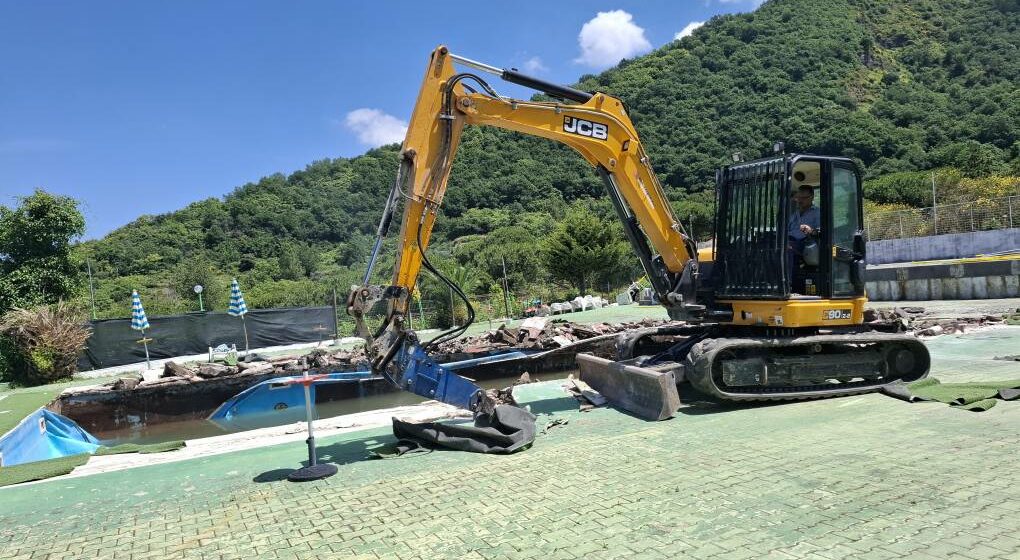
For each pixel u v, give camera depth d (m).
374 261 5.64
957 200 32.62
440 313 21.80
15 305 16.48
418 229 5.73
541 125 6.38
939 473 3.99
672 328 8.02
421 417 7.27
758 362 6.52
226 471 5.36
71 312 14.61
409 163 5.73
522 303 27.03
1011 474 3.89
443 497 4.25
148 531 4.01
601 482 4.32
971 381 6.94
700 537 3.28
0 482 5.31
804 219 6.92
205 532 3.92
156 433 10.89
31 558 3.68
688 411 6.46
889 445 4.70
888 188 38.69
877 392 6.75
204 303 29.78
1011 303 15.81
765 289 6.74
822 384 6.88
